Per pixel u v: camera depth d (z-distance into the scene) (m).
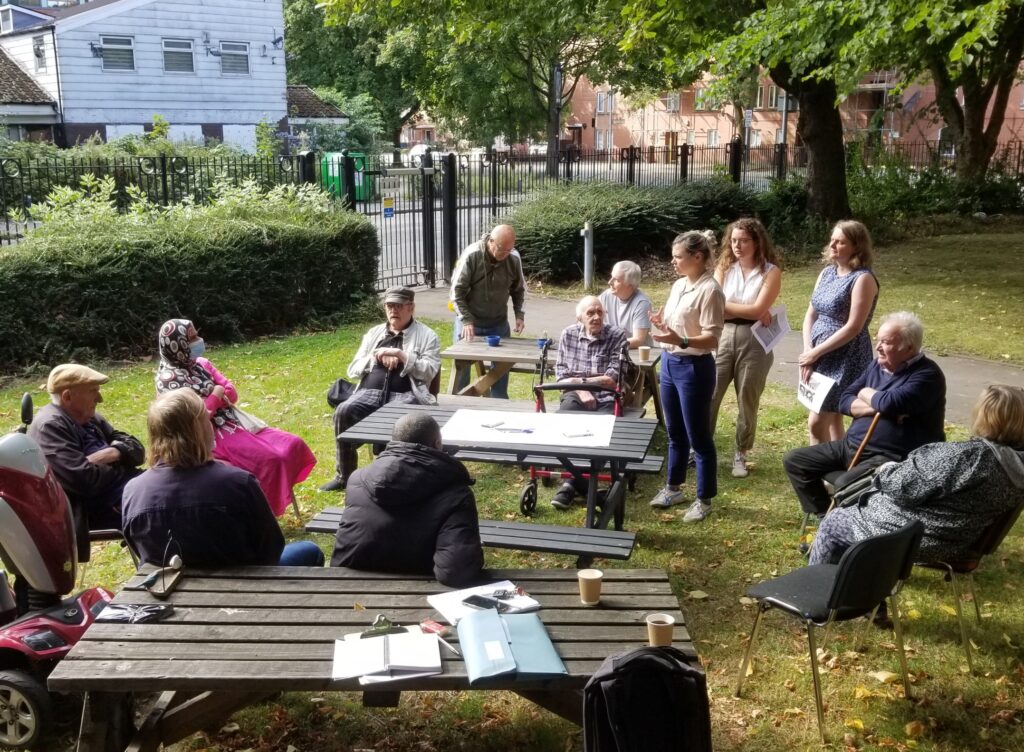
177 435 3.70
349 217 12.35
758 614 3.86
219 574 3.62
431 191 14.12
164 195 14.24
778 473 6.54
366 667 2.95
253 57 31.27
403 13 16.39
